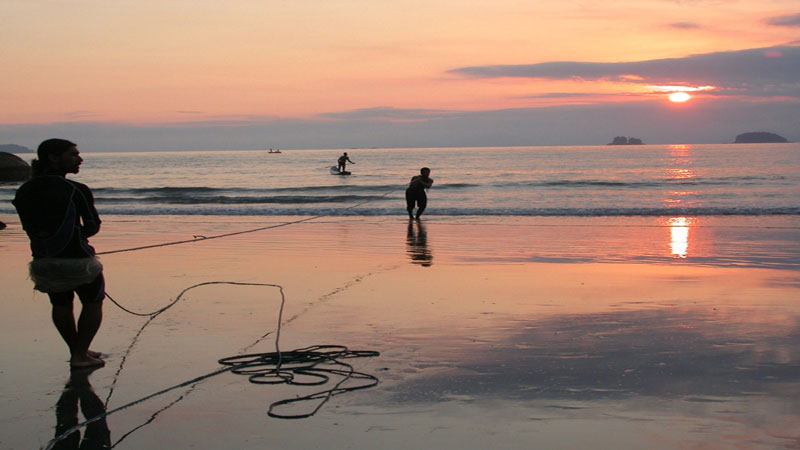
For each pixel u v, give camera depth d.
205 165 79.75
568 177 43.25
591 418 3.81
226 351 5.30
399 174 50.19
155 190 31.88
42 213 4.75
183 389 4.41
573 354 5.08
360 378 4.59
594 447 3.43
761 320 6.10
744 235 13.61
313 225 16.39
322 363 4.94
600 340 5.48
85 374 4.73
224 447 3.50
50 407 4.10
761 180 36.31
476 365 4.84
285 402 4.14
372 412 3.96
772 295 7.31
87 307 4.89
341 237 13.65
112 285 8.23
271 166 73.44
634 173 47.34
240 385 4.48
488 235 13.87
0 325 6.17
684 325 5.96
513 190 29.89
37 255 4.79
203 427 3.77
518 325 6.02
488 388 4.34
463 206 22.20
